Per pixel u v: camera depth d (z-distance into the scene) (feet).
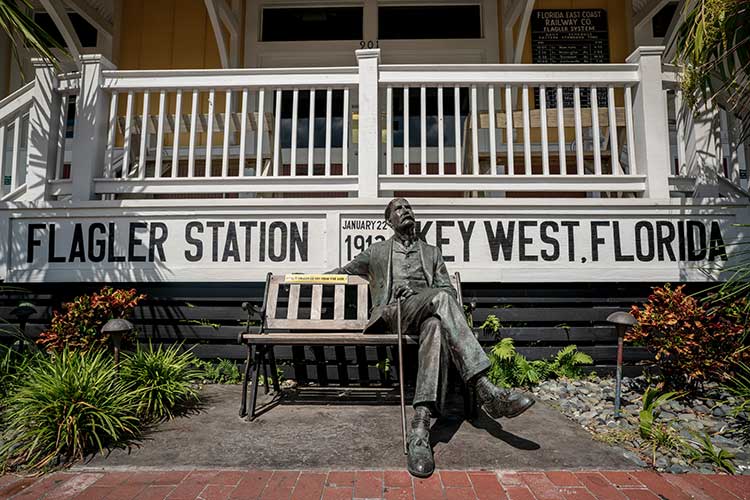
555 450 9.09
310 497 7.27
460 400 12.34
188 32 25.58
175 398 11.51
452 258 14.20
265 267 14.26
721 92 14.79
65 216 14.49
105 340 12.38
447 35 25.55
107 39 25.41
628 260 14.16
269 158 21.75
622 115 17.98
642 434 9.78
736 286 12.89
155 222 14.48
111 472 8.24
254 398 10.93
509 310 14.38
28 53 24.97
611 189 14.55
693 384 12.25
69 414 9.00
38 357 12.32
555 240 14.25
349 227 14.28
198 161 22.89
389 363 13.87
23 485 7.88
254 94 25.00
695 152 14.92
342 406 11.90
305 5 25.57
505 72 14.84
